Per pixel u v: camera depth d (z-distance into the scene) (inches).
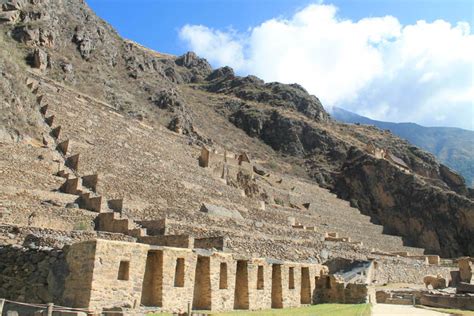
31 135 1590.8
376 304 1057.5
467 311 924.6
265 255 1186.0
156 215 1359.5
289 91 5442.9
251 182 2696.9
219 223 1476.4
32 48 2672.2
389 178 3526.1
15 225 990.4
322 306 965.8
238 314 748.6
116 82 3341.5
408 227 3304.6
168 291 728.3
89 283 636.7
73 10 3531.0
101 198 1286.9
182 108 3607.3
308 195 3137.3
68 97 2057.1
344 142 4466.0
